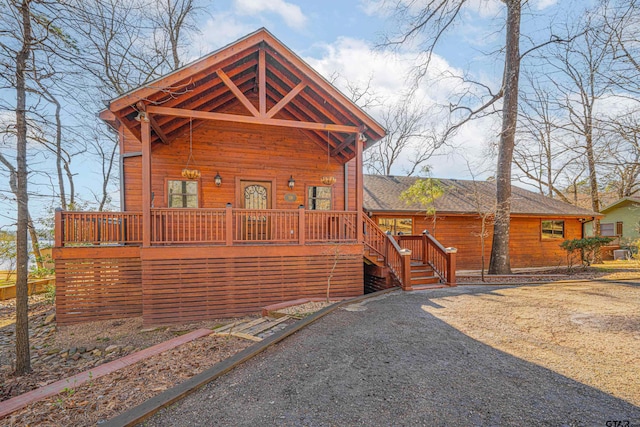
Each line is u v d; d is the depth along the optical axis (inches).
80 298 270.2
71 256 267.6
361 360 143.5
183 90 272.1
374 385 120.0
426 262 366.6
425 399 109.1
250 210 280.1
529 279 369.7
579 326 186.4
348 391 115.6
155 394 119.4
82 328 257.3
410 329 186.2
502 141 421.4
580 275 383.2
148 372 140.1
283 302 271.7
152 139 333.4
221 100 345.4
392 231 491.2
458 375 127.3
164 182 349.4
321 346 161.5
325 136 382.3
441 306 239.8
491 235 527.2
